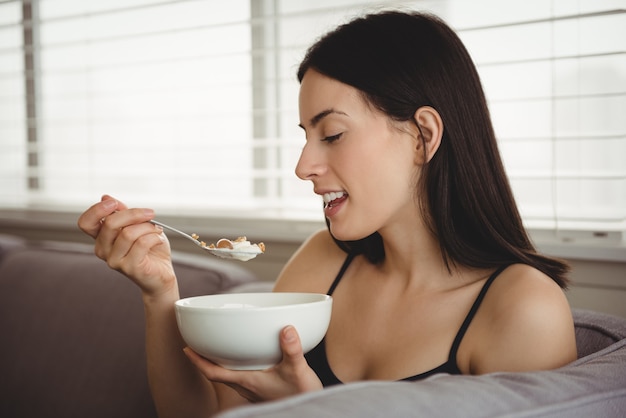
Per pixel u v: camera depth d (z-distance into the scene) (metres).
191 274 1.68
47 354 1.77
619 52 1.51
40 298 1.86
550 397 0.81
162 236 1.14
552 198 1.64
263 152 2.13
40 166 2.75
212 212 2.24
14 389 1.79
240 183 2.21
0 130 2.89
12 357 1.83
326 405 0.71
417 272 1.20
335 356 1.22
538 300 1.03
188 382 1.18
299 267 1.37
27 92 2.73
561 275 1.15
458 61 1.15
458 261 1.16
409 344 1.14
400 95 1.10
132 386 1.60
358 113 1.10
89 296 1.78
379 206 1.12
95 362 1.68
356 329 1.22
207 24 2.19
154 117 2.26
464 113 1.14
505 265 1.14
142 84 2.38
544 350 1.01
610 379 0.89
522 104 1.68
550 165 1.67
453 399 0.76
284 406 0.71
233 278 1.66
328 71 1.12
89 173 2.49
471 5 1.72
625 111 1.56
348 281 1.29
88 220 1.06
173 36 2.28
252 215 2.15
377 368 1.16
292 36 2.05
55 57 2.66
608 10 1.52
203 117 2.14
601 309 1.55
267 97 2.10
